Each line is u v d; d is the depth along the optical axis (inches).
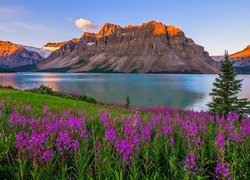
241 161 303.9
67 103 1268.5
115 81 7411.4
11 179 267.4
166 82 7012.8
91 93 3752.5
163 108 1327.5
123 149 261.0
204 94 3631.9
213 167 311.0
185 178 238.5
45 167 256.5
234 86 1004.6
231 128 394.6
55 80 7849.4
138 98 3157.0
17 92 1476.4
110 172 252.2
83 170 256.2
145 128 370.3
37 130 353.1
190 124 395.5
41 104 1083.9
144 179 260.2
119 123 491.8
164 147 353.7
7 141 324.2
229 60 1040.8
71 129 352.2
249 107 990.4
